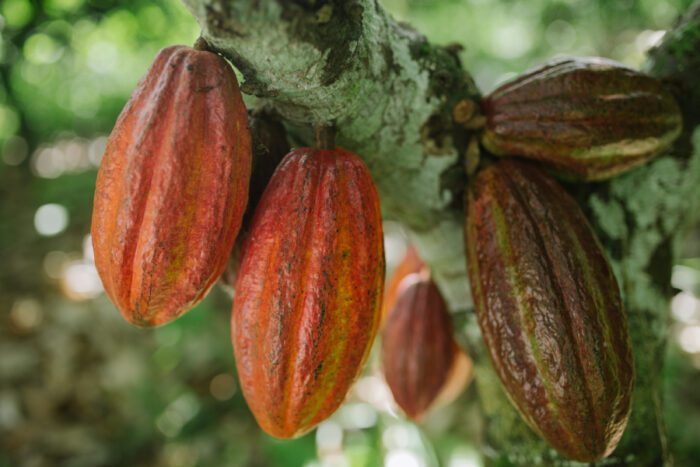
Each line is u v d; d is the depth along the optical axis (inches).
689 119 27.2
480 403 30.4
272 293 22.1
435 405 33.2
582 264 23.8
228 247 21.8
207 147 21.1
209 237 21.2
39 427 55.1
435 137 25.9
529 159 25.6
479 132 26.0
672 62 27.5
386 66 24.0
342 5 20.9
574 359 23.2
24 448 53.7
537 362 23.5
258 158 23.8
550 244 23.9
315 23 20.3
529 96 25.1
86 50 67.1
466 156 26.2
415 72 25.1
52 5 49.7
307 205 22.3
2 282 73.3
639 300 27.5
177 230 21.0
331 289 22.1
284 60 21.0
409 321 32.1
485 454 29.9
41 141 107.9
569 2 82.6
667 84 27.2
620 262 27.4
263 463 51.3
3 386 57.6
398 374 32.2
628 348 23.7
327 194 22.4
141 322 22.2
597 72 24.9
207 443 53.4
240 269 22.8
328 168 22.7
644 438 26.5
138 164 21.0
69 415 56.6
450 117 25.8
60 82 92.0
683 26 28.0
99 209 21.5
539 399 23.6
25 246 82.0
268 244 22.3
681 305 66.6
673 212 28.0
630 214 27.7
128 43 61.3
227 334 59.2
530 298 23.7
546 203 24.3
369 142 25.6
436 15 91.4
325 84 22.1
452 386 33.4
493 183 25.1
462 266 28.8
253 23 19.8
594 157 25.1
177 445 54.0
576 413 23.2
